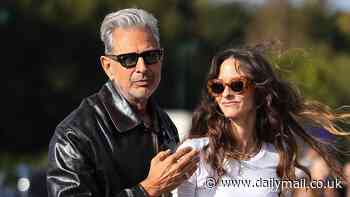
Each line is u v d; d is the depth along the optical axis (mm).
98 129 10375
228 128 10859
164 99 99375
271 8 76062
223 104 10766
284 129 11234
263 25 73688
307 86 15102
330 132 12227
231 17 113062
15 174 34625
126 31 10508
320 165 13289
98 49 95312
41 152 88438
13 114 90250
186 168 9898
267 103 11109
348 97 72312
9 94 90250
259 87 10875
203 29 111500
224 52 10883
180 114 51406
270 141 11125
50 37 93125
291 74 13094
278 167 10938
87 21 94750
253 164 10766
